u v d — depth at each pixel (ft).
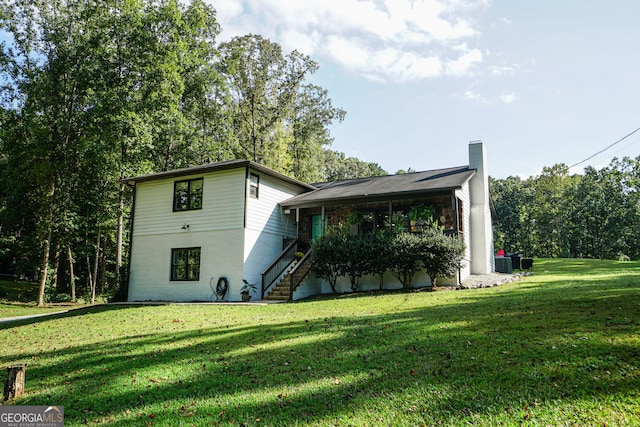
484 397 13.28
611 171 133.69
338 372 17.29
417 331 23.30
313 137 126.41
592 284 40.63
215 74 86.33
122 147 69.51
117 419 14.21
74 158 73.46
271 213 59.88
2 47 70.03
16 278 101.86
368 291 52.65
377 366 17.57
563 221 158.81
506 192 175.83
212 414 14.01
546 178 167.73
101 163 68.18
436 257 47.06
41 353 26.48
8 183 76.07
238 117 112.06
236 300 52.75
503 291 39.68
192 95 84.58
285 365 18.95
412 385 14.90
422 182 56.44
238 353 21.88
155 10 74.74
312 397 14.74
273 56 110.01
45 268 72.43
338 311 34.55
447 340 20.65
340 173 180.96
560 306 27.53
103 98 67.56
